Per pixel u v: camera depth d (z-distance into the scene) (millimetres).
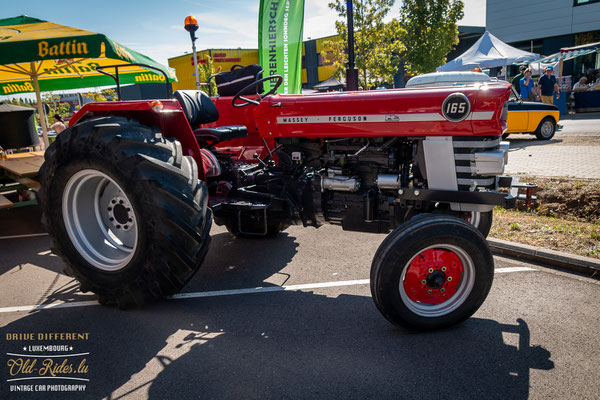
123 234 3199
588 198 4859
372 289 2553
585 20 19641
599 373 2205
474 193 2643
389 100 2750
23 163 6238
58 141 3086
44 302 3322
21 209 6727
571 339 2520
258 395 2133
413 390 2127
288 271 3768
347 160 3156
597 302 2951
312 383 2211
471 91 2525
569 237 3934
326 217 3328
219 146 5238
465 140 2623
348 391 2137
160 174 2787
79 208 3174
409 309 2576
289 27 7422
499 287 3232
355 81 5605
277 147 3400
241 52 28750
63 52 5336
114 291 3041
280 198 3480
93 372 2385
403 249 2451
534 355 2379
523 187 2807
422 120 2670
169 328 2848
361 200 3113
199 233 2883
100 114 3396
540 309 2887
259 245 4488
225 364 2412
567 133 11266
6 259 4387
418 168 2881
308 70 31375
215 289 3457
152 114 3209
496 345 2490
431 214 2561
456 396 2072
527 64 17641
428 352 2451
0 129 7215
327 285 3441
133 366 2426
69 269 3229
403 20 15078
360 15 11445
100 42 5418
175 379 2293
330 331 2730
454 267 2641
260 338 2678
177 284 2918
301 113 3062
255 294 3330
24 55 5250
